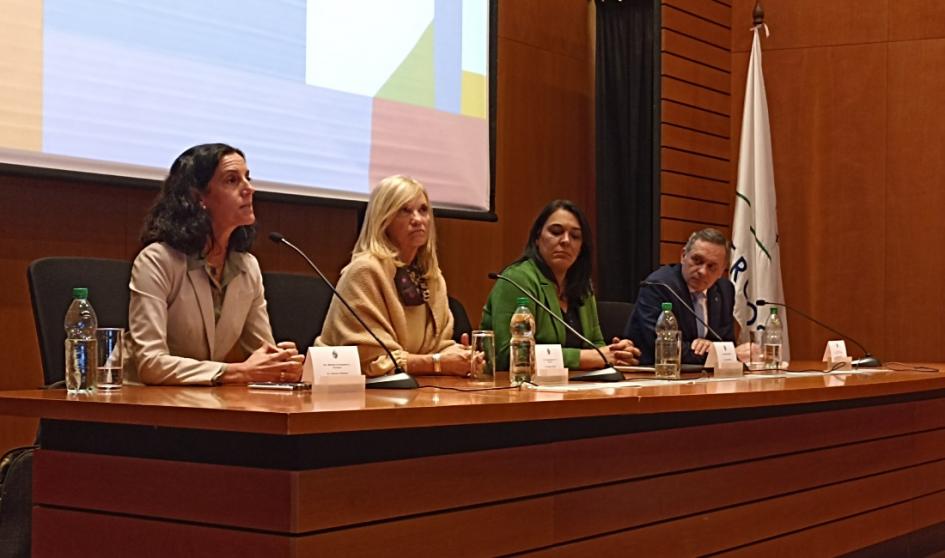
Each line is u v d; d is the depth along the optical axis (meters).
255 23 4.38
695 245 4.39
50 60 3.78
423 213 3.37
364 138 4.78
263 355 2.76
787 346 6.37
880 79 6.46
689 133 6.29
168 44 4.10
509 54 5.87
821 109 6.55
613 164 6.20
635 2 6.20
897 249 6.41
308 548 1.96
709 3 6.45
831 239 6.52
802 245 6.57
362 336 3.15
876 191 6.45
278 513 1.96
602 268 6.20
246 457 2.01
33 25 3.74
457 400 2.26
